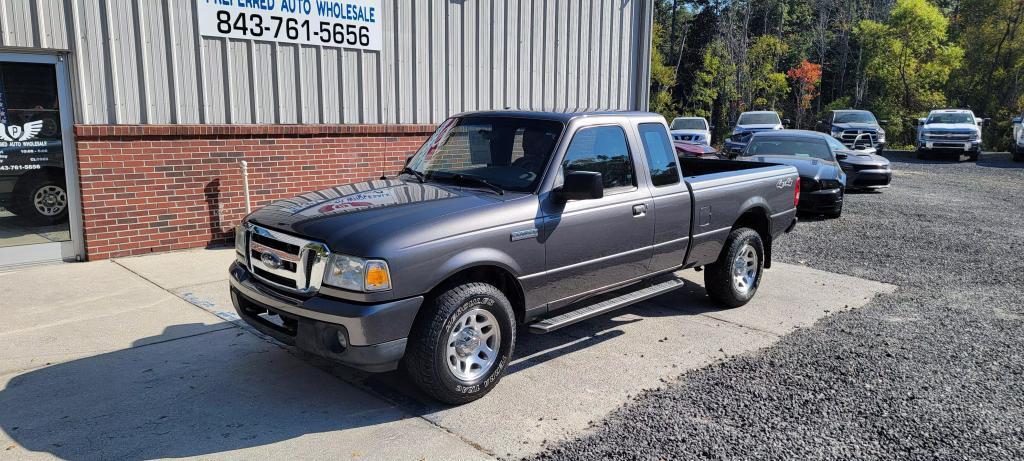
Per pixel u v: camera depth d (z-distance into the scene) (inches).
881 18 2405.3
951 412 173.3
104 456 143.8
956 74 1957.4
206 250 331.9
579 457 147.5
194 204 330.6
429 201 176.7
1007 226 475.2
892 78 2003.0
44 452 144.8
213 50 328.2
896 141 1919.3
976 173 896.3
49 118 289.3
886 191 687.1
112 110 302.2
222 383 181.3
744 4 2442.2
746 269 265.4
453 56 426.3
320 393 176.7
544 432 158.9
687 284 298.4
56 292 258.1
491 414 167.6
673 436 157.5
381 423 161.5
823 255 368.5
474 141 208.7
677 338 227.1
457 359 167.5
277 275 169.2
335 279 155.5
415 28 403.9
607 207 200.8
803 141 547.5
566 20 489.4
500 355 175.2
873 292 292.0
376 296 153.4
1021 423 167.9
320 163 372.5
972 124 1104.2
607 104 534.9
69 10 285.7
